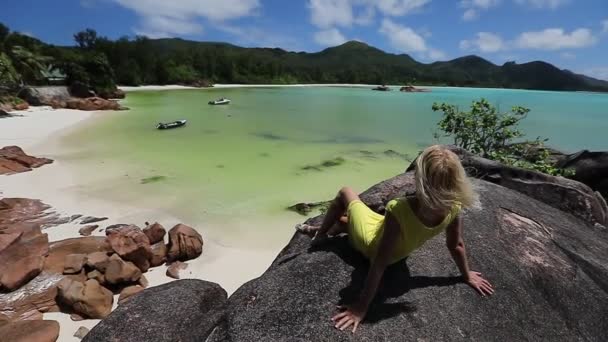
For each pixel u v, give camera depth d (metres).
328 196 11.83
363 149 19.44
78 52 55.78
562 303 2.88
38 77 39.16
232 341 2.31
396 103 49.44
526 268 3.11
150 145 18.31
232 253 7.99
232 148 18.45
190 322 3.03
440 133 24.44
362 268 2.74
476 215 3.71
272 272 2.85
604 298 3.01
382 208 4.00
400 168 15.84
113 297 6.18
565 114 42.53
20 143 17.31
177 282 3.63
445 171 2.05
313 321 2.36
